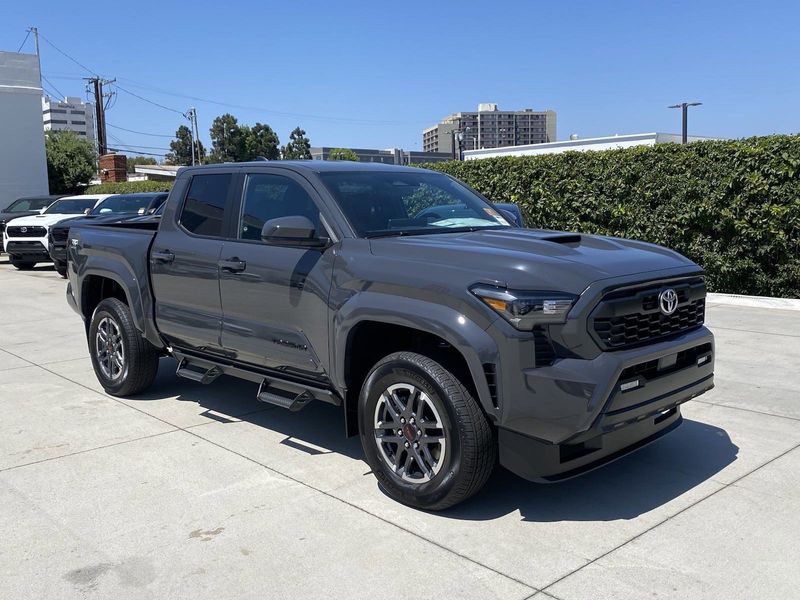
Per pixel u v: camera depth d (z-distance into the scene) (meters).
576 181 13.07
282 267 4.62
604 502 4.07
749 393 6.12
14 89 26.25
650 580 3.24
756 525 3.76
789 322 9.25
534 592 3.16
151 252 5.74
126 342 6.13
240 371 5.17
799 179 10.48
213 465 4.71
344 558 3.48
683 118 44.53
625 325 3.67
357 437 5.26
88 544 3.67
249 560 3.48
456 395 3.72
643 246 4.42
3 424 5.64
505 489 4.28
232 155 76.31
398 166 5.41
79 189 32.28
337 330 4.24
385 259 4.10
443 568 3.38
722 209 11.23
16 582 3.32
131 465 4.73
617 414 3.58
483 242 4.15
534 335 3.54
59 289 14.55
